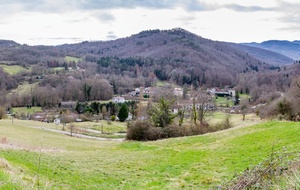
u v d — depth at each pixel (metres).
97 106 98.56
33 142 39.47
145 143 33.91
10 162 14.43
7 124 56.94
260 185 5.61
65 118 83.00
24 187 6.97
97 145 41.56
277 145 18.95
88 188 13.77
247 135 25.88
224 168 16.34
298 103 41.19
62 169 16.94
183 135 41.19
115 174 17.45
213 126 43.81
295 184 5.22
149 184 14.80
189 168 18.00
